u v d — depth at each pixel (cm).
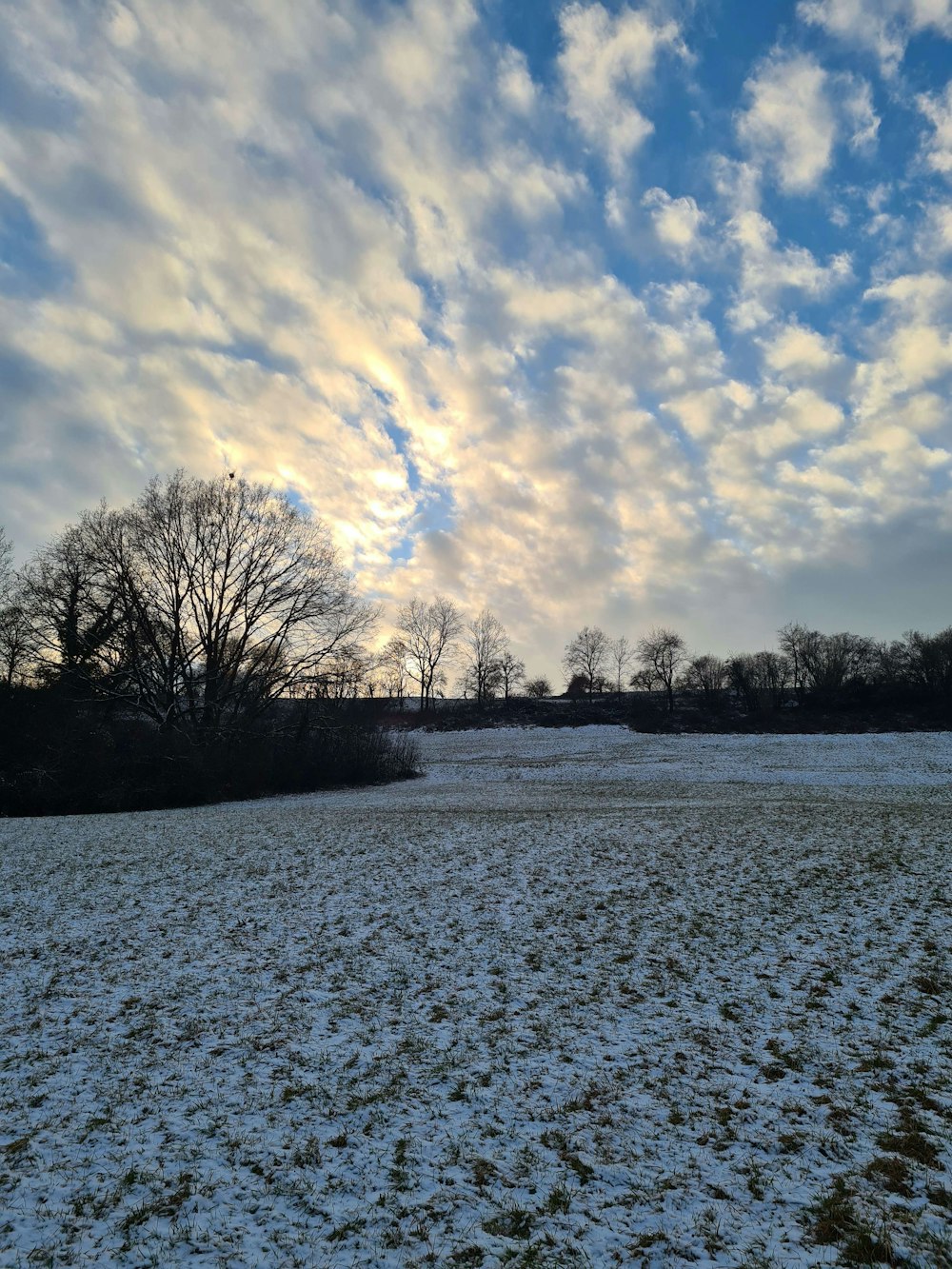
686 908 1268
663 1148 583
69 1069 727
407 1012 868
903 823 2133
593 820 2259
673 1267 450
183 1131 616
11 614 3728
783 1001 876
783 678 9712
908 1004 845
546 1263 456
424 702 9931
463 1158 575
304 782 4475
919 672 8738
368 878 1514
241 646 4391
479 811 2653
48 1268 452
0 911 1294
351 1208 515
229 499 4356
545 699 10944
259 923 1218
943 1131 589
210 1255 467
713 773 4419
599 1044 776
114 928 1193
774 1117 623
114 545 4000
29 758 3344
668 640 9506
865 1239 465
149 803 3481
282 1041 790
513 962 1030
